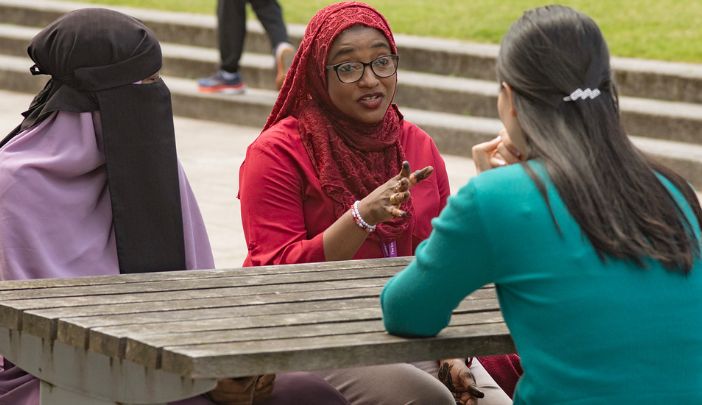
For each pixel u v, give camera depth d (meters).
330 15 4.90
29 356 3.81
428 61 13.52
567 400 3.24
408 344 3.42
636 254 3.26
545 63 3.35
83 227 4.54
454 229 3.30
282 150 4.85
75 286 3.93
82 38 4.46
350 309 3.73
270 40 13.27
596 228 3.25
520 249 3.27
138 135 4.55
